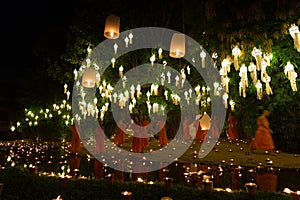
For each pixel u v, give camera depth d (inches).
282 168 372.5
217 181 302.2
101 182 223.6
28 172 253.3
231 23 325.4
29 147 702.5
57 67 841.5
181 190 204.2
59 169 382.0
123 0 739.4
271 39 391.2
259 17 317.4
